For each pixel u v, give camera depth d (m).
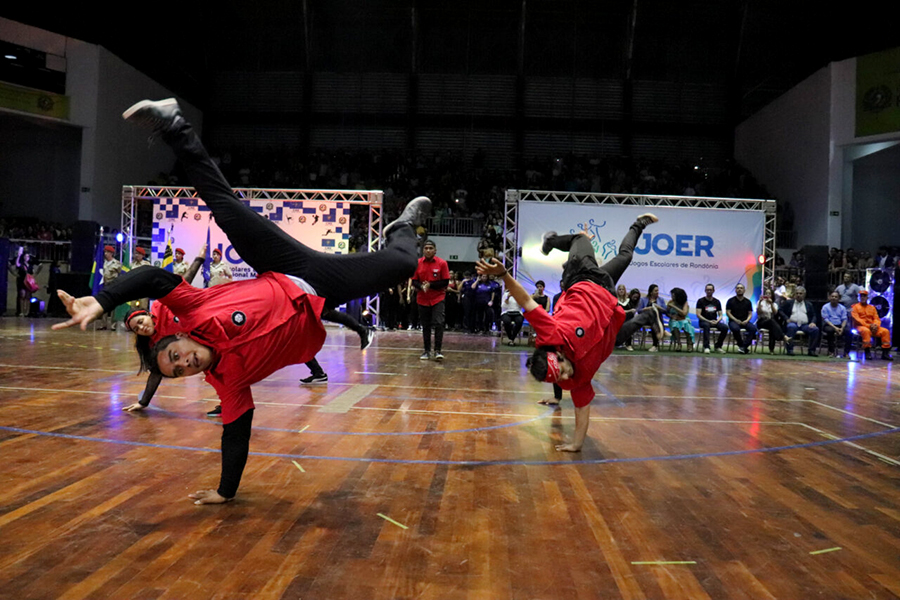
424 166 23.19
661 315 12.69
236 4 23.48
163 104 2.76
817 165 18.81
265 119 24.88
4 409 4.82
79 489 3.01
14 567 2.15
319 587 2.07
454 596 2.04
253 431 4.34
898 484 3.46
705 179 22.42
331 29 24.48
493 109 24.59
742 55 23.67
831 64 18.20
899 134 16.83
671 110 24.47
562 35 24.27
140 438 4.02
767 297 12.47
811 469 3.74
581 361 3.67
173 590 2.02
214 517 2.69
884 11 17.39
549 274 13.23
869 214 20.23
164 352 2.58
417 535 2.55
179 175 23.11
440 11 23.75
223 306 2.67
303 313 2.80
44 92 18.22
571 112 24.48
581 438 4.01
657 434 4.62
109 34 19.33
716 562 2.36
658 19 23.33
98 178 18.98
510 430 4.62
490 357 9.88
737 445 4.33
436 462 3.69
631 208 13.41
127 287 2.49
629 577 2.21
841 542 2.59
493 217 19.36
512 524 2.71
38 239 17.58
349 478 3.32
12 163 20.41
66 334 11.55
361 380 6.99
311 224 14.57
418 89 24.69
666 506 3.00
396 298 15.88
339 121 24.81
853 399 6.62
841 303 12.80
